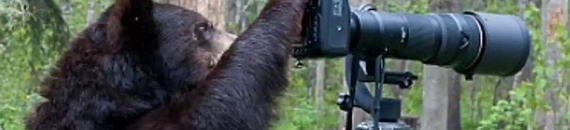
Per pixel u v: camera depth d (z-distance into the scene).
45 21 12.09
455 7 20.72
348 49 4.64
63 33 12.14
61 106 4.57
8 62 14.39
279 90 4.58
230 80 4.44
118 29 4.62
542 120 15.41
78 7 20.55
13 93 15.83
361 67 4.93
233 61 4.50
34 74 12.25
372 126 4.96
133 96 4.60
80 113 4.54
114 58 4.60
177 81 4.74
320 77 26.39
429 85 20.09
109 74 4.58
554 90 13.34
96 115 4.53
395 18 4.82
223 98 4.41
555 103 13.65
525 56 4.99
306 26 4.66
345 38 4.61
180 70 4.75
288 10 4.64
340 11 4.59
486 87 27.59
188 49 4.79
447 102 20.55
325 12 4.57
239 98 4.42
